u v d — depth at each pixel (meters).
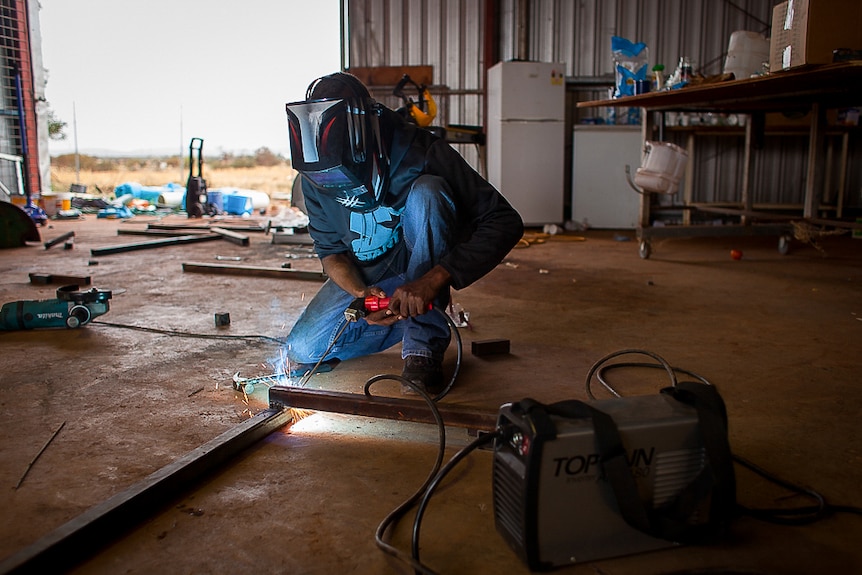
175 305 3.14
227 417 1.69
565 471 1.00
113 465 1.41
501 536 1.13
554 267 4.30
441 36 7.43
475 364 2.14
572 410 1.02
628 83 5.11
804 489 1.27
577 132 6.85
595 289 3.50
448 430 1.60
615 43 5.89
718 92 4.07
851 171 7.09
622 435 1.01
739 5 7.09
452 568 1.04
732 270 4.12
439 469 1.38
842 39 3.13
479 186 1.69
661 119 5.11
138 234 6.46
